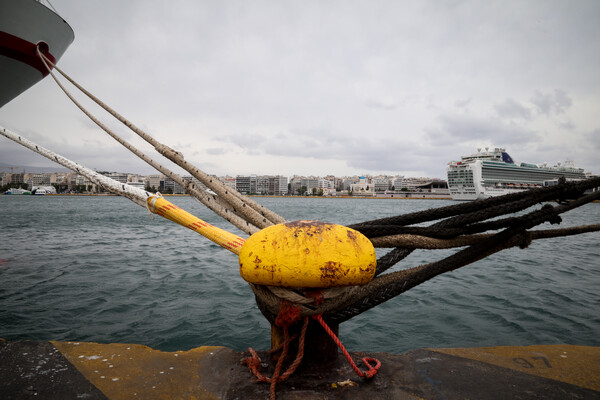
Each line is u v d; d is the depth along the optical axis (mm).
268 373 1730
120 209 45938
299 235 1465
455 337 4555
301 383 1634
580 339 4473
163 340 4406
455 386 1630
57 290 6719
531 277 8102
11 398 1464
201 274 8242
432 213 1935
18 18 6832
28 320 5059
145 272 8453
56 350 1913
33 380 1608
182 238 16109
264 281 1467
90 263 9594
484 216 1814
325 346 1786
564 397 1552
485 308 5715
